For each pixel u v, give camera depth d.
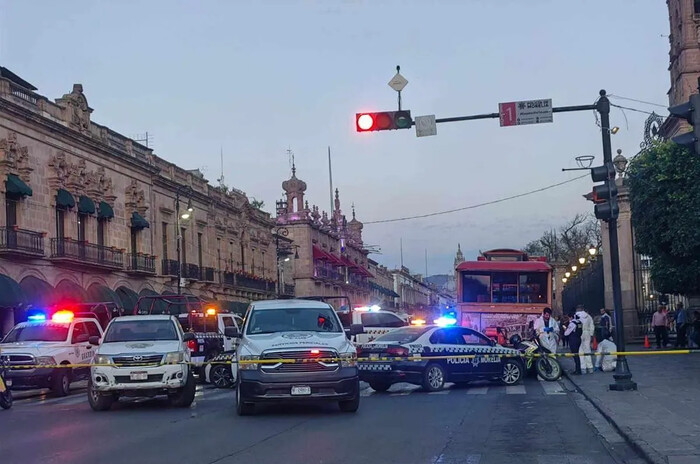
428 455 10.84
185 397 17.56
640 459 10.35
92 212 40.50
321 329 16.69
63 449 11.70
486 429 13.29
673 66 39.41
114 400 17.66
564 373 23.83
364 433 12.95
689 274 31.41
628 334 40.31
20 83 38.78
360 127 17.98
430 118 17.91
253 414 15.73
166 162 51.25
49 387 22.30
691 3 37.97
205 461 10.55
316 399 15.16
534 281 28.75
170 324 18.58
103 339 18.23
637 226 32.53
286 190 84.31
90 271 40.09
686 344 33.06
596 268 44.19
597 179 18.22
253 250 67.56
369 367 20.14
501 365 21.52
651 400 15.82
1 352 21.31
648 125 41.25
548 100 18.28
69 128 38.53
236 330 16.62
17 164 34.38
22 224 34.78
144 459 10.73
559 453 10.93
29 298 33.34
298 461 10.48
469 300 28.94
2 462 10.66
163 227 50.03
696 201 29.27
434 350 20.42
